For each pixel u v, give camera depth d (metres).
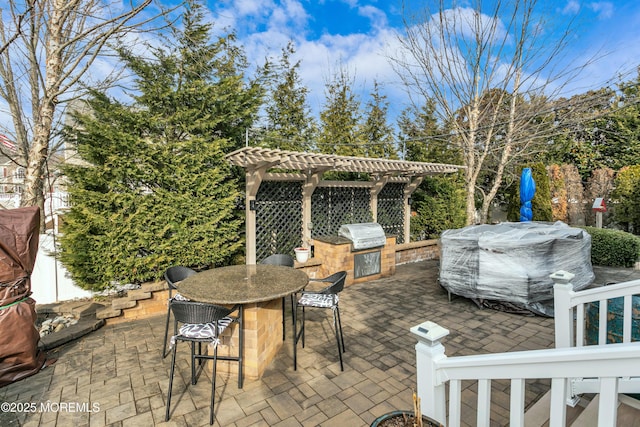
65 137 5.41
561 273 2.95
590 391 2.34
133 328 4.39
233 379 3.15
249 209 5.91
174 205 5.09
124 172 4.76
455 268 5.29
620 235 7.61
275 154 4.96
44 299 4.95
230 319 3.12
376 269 6.86
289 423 2.51
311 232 7.00
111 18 4.16
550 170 12.12
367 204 7.94
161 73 5.39
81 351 3.72
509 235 4.92
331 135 9.07
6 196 7.92
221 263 6.02
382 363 3.42
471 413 2.61
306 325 4.47
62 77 4.14
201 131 5.68
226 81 5.72
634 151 13.18
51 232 5.17
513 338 3.99
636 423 2.12
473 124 8.69
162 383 3.09
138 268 4.93
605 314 2.59
